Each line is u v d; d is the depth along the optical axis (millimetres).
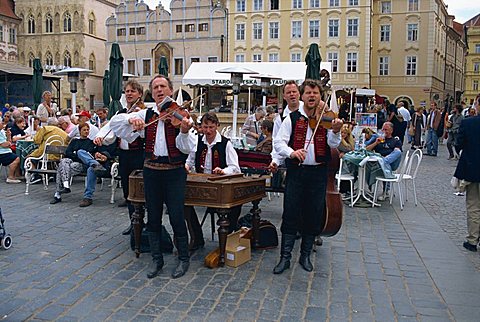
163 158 4980
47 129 10133
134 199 5574
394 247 6367
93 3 55781
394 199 9812
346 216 8164
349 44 45188
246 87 21359
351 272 5359
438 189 11211
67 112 14094
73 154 8820
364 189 10094
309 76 11797
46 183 10188
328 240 6629
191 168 6211
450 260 5855
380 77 48719
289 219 5301
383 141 9789
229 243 5539
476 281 5156
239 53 47344
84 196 8516
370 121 14242
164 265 5465
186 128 4742
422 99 47875
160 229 5188
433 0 46969
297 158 4914
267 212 8328
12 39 56250
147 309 4316
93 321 4066
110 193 9648
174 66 48469
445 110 19891
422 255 6031
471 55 82375
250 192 5711
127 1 49781
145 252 5898
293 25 46094
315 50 11891
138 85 6262
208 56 47594
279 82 19812
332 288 4879
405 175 9391
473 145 6141
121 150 6305
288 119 5145
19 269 5258
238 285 4914
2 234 5891
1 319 4062
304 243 5438
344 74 45562
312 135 5066
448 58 61375
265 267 5469
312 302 4531
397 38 48031
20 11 56562
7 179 10867
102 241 6355
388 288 4910
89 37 55438
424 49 47562
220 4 47844
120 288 4781
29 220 7398
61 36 55156
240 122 21391
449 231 7277
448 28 58219
